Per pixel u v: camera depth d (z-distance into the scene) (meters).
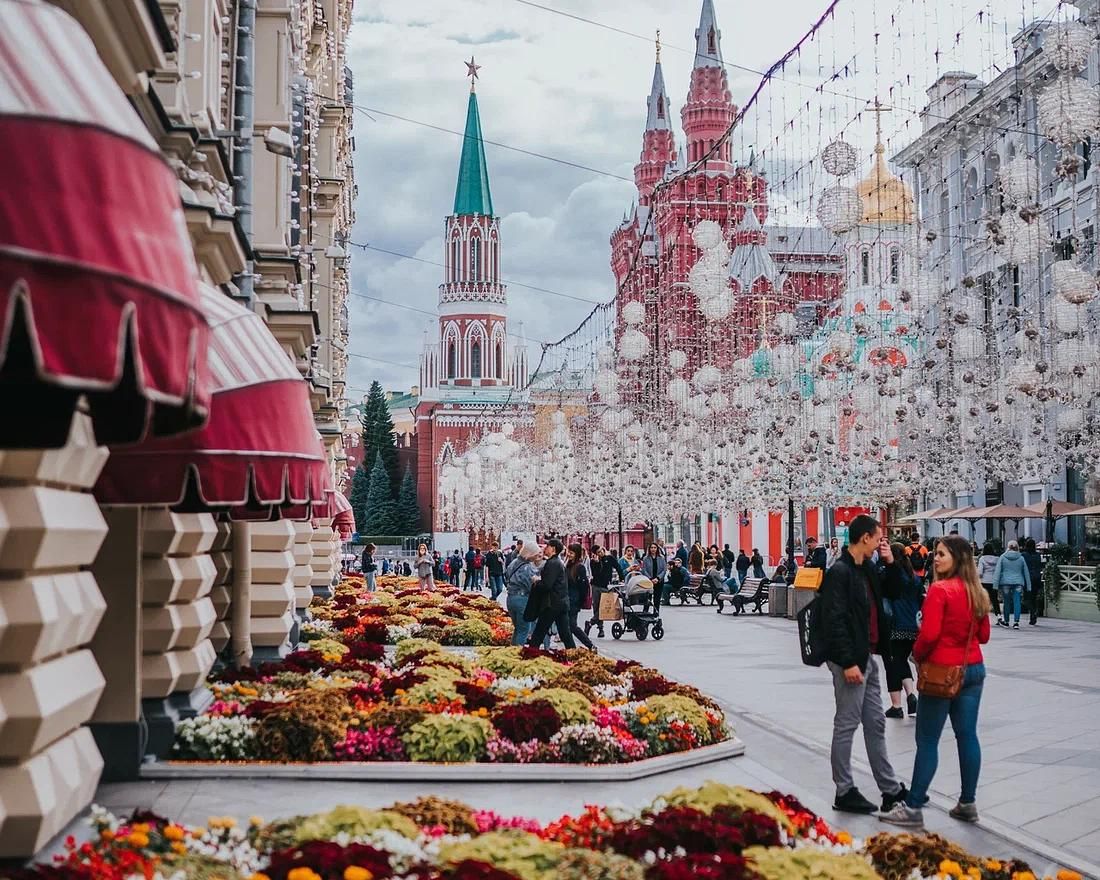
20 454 6.53
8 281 3.69
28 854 6.66
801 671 21.47
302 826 7.04
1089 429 31.58
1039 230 16.77
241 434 8.09
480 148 148.25
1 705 6.47
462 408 128.50
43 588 6.77
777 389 31.95
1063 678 19.56
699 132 83.56
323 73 32.06
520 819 8.15
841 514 68.44
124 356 3.94
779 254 50.78
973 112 34.12
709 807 7.67
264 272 17.64
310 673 15.23
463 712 12.70
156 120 10.36
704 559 50.88
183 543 11.59
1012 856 9.02
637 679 15.07
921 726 9.96
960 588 9.91
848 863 6.61
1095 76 33.78
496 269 147.50
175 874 6.18
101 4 7.50
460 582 74.75
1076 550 37.53
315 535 32.66
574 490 55.75
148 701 11.31
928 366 24.88
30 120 3.88
